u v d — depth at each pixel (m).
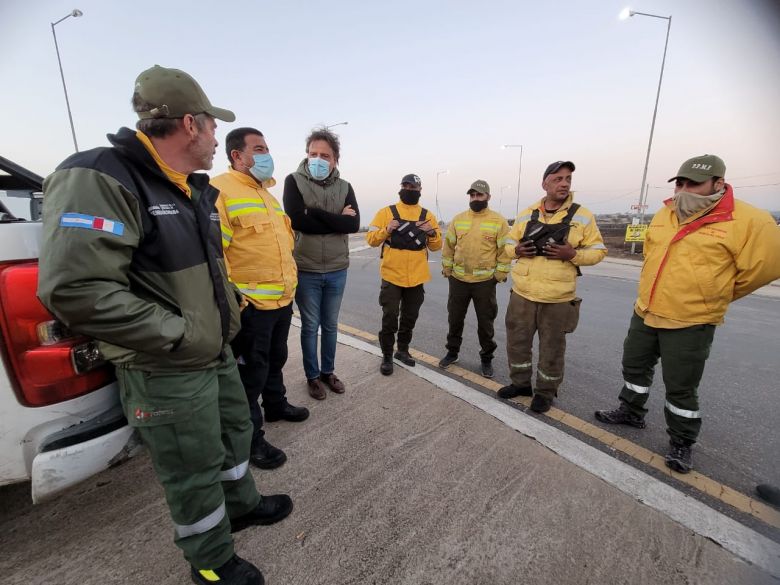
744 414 2.77
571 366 3.64
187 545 1.34
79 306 0.98
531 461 2.15
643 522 1.72
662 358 2.22
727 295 2.03
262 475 2.06
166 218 1.21
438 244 3.55
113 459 1.38
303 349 2.86
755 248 1.94
